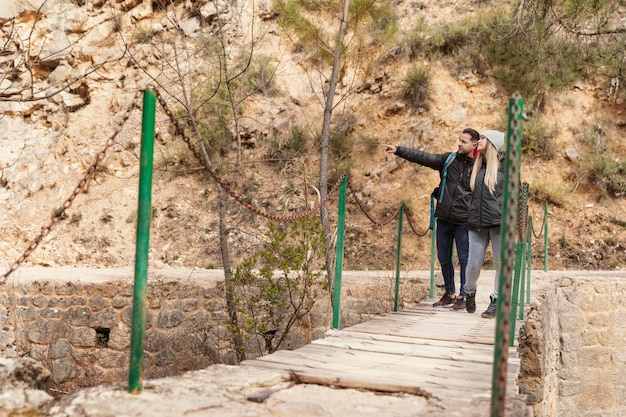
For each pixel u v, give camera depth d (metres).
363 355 4.51
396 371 3.92
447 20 18.97
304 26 10.29
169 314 10.05
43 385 3.31
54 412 2.76
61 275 11.17
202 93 16.06
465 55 17.58
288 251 8.88
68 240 16.50
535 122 16.19
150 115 3.16
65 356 10.20
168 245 15.76
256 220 16.17
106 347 10.16
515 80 15.40
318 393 3.38
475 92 17.12
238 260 14.95
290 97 18.77
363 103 18.17
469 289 6.97
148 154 3.14
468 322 6.46
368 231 15.45
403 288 10.38
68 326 10.23
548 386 8.63
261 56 18.38
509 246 2.66
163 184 17.41
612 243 14.23
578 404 10.02
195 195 17.09
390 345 5.02
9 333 10.35
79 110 19.88
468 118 16.70
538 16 12.43
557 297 10.15
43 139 19.48
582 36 12.75
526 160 16.19
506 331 2.61
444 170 7.22
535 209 15.23
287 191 16.66
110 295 10.19
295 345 10.04
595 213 14.95
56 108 19.98
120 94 19.47
